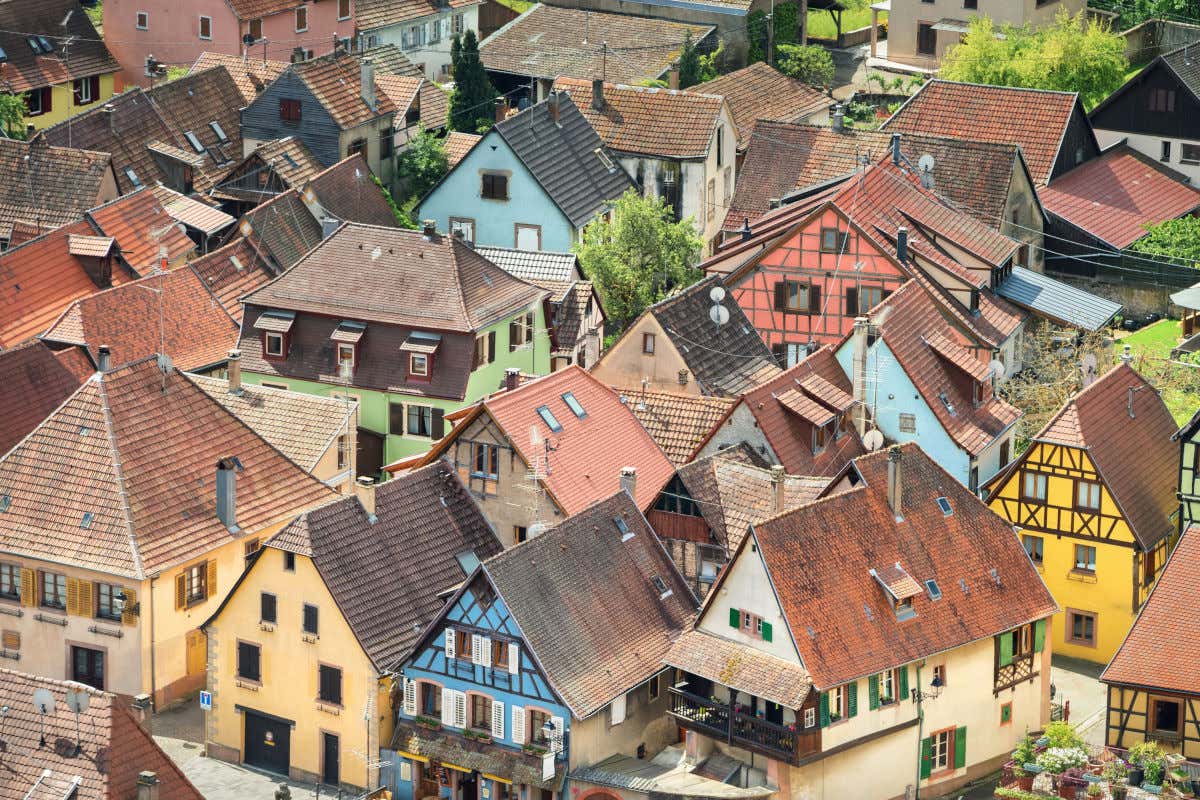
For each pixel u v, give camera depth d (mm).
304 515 196625
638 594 197375
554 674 187750
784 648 187000
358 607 195125
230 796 196250
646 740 196250
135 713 176500
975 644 196625
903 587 192250
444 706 193125
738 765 190000
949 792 197750
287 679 198125
